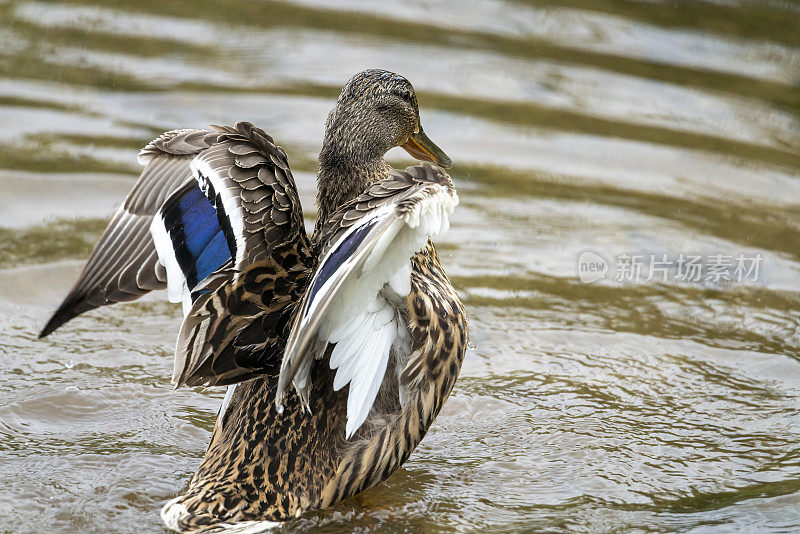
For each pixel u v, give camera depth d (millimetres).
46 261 11844
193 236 7086
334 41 18734
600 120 16328
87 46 18203
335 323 6754
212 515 6863
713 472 8523
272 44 18562
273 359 7316
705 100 17047
